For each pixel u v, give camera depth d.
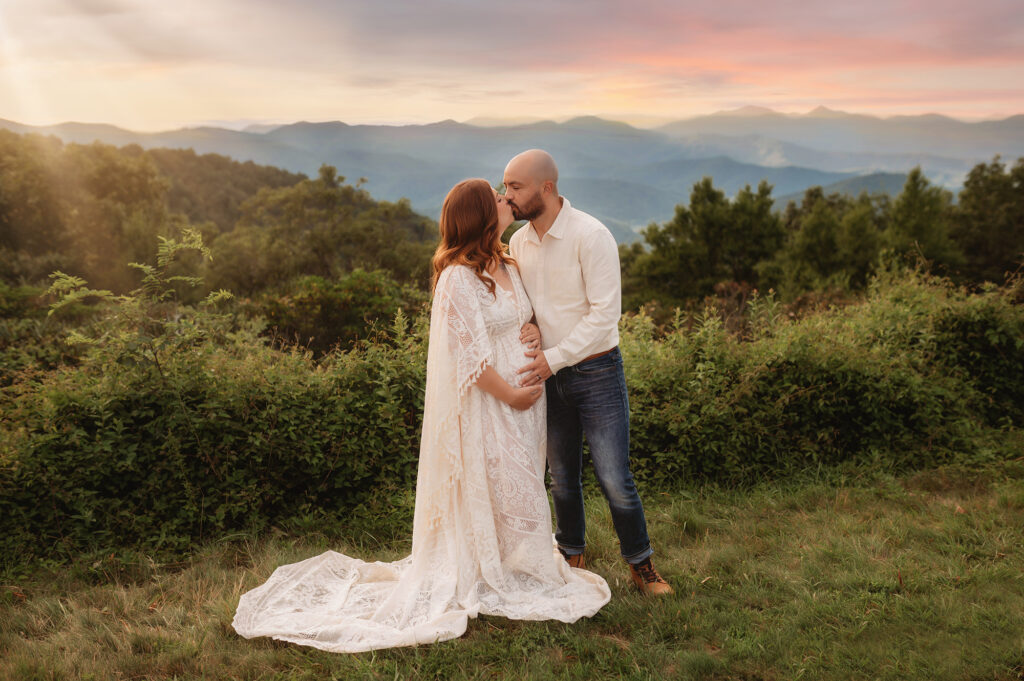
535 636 2.42
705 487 4.09
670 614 2.60
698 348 4.66
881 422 4.54
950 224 33.91
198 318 3.78
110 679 2.21
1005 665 2.20
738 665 2.26
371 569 2.89
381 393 3.78
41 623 2.58
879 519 3.54
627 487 2.77
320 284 11.59
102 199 41.09
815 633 2.44
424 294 11.66
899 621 2.48
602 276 2.62
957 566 2.92
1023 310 5.55
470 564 2.62
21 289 12.90
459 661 2.28
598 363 2.72
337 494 3.79
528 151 2.66
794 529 3.48
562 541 3.08
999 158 34.12
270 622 2.51
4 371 4.22
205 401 3.56
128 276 29.06
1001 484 3.98
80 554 3.18
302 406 3.72
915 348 5.35
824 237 25.92
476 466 2.61
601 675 2.22
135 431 3.49
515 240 2.86
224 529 3.47
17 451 3.24
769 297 5.11
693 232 28.16
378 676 2.19
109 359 3.58
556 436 2.91
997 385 5.49
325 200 29.38
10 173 36.66
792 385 4.41
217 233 37.31
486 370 2.56
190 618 2.60
